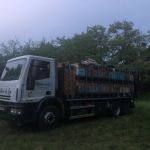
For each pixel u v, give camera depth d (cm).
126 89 1465
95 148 775
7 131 1009
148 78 3188
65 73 1091
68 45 3284
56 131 999
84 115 1197
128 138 897
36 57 1009
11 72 1023
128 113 1500
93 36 3603
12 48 2978
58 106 1072
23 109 949
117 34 3697
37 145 807
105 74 1303
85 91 1177
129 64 3356
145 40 3684
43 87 1021
